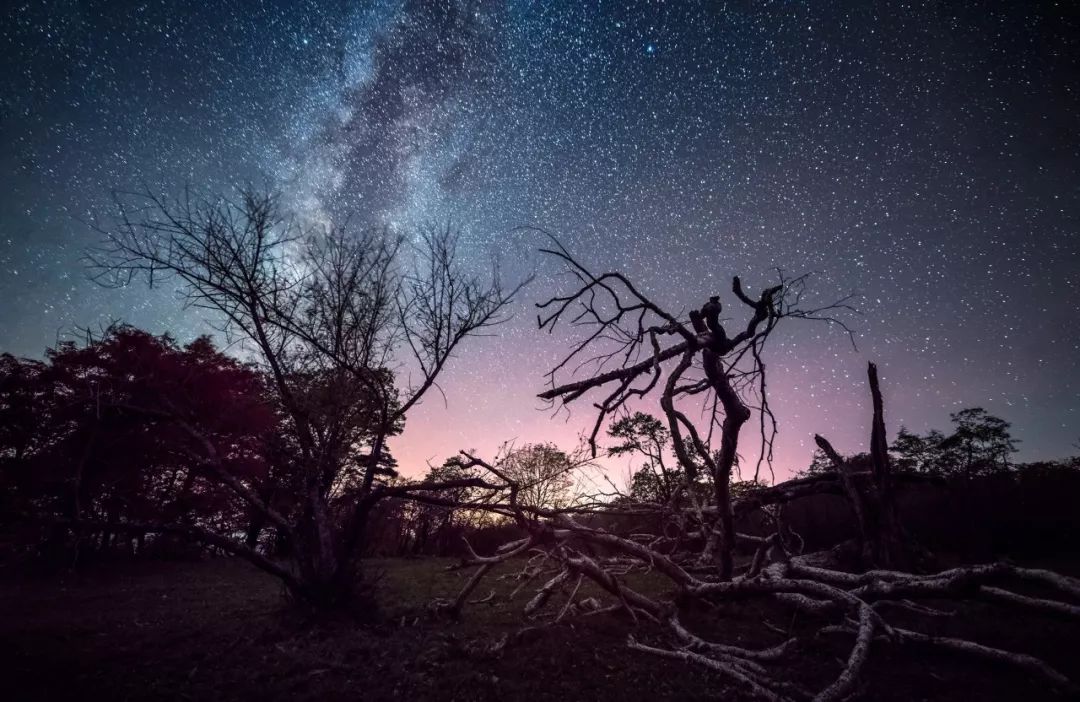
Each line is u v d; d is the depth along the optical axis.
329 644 7.89
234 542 9.18
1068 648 7.59
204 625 9.31
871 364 15.24
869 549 14.15
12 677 6.42
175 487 18.41
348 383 10.76
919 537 19.05
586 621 9.42
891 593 7.74
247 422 11.02
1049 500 19.00
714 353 9.43
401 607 10.73
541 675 6.65
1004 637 8.18
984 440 21.36
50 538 10.31
